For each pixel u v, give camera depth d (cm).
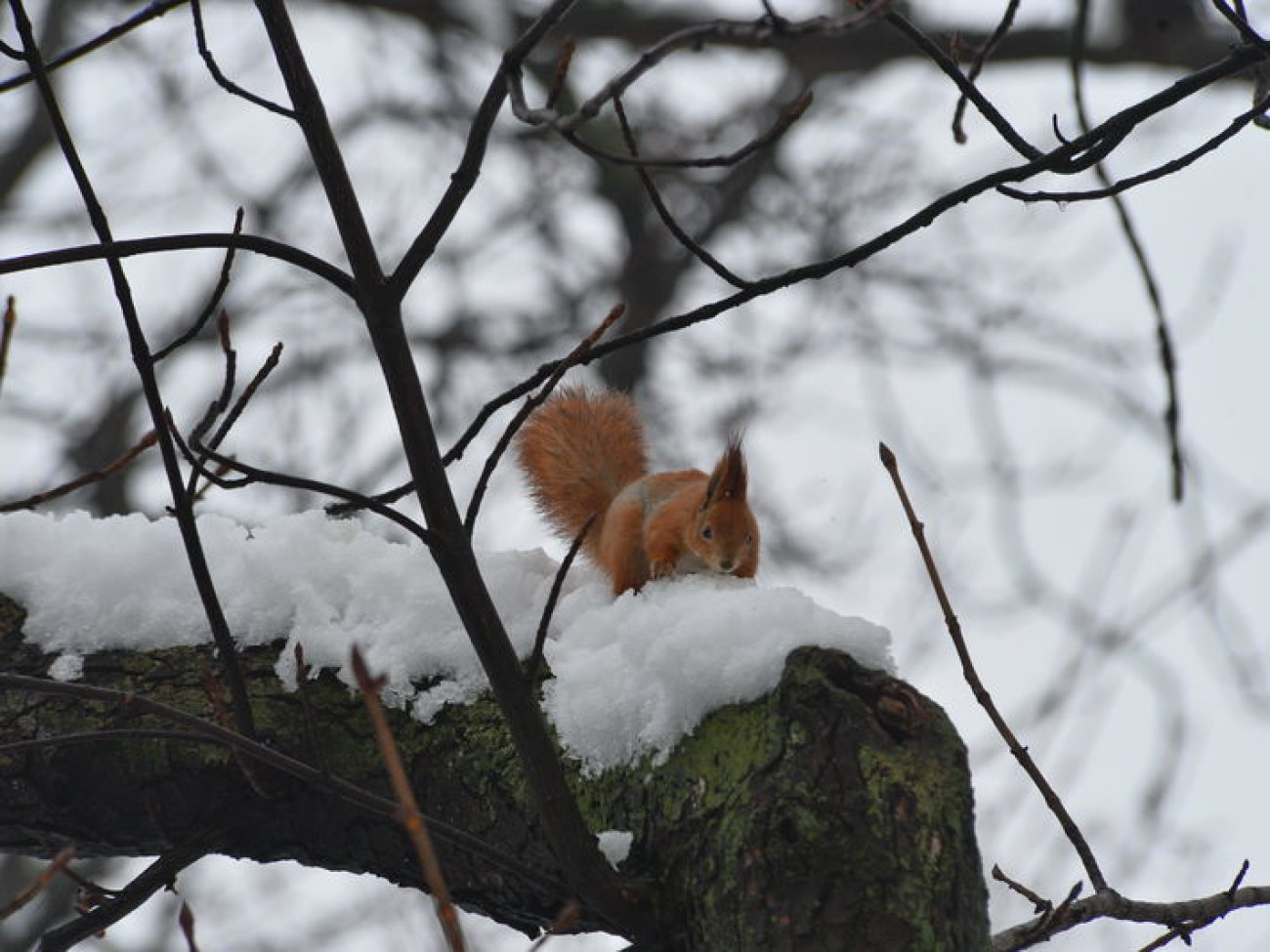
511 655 435
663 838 450
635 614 498
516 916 517
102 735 446
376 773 525
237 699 484
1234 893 521
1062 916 487
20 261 435
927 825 418
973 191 493
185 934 310
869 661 449
